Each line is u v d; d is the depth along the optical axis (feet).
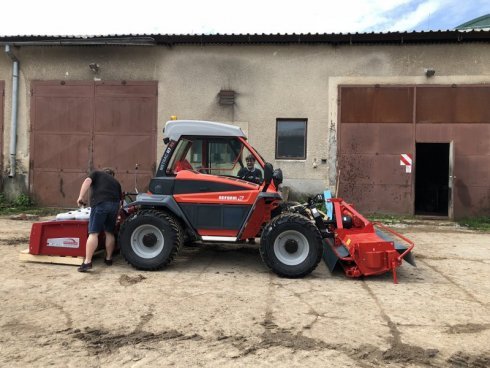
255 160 19.19
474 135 35.04
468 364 10.33
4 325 12.32
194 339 11.50
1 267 18.69
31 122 38.55
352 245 17.61
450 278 18.21
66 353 10.60
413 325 12.70
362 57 35.91
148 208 19.12
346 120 36.09
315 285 16.80
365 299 15.10
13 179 38.86
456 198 35.27
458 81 35.14
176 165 19.30
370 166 35.94
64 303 14.21
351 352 10.85
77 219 19.69
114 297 14.88
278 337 11.69
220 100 36.83
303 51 36.32
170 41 36.24
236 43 36.55
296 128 36.91
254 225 18.51
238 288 16.22
